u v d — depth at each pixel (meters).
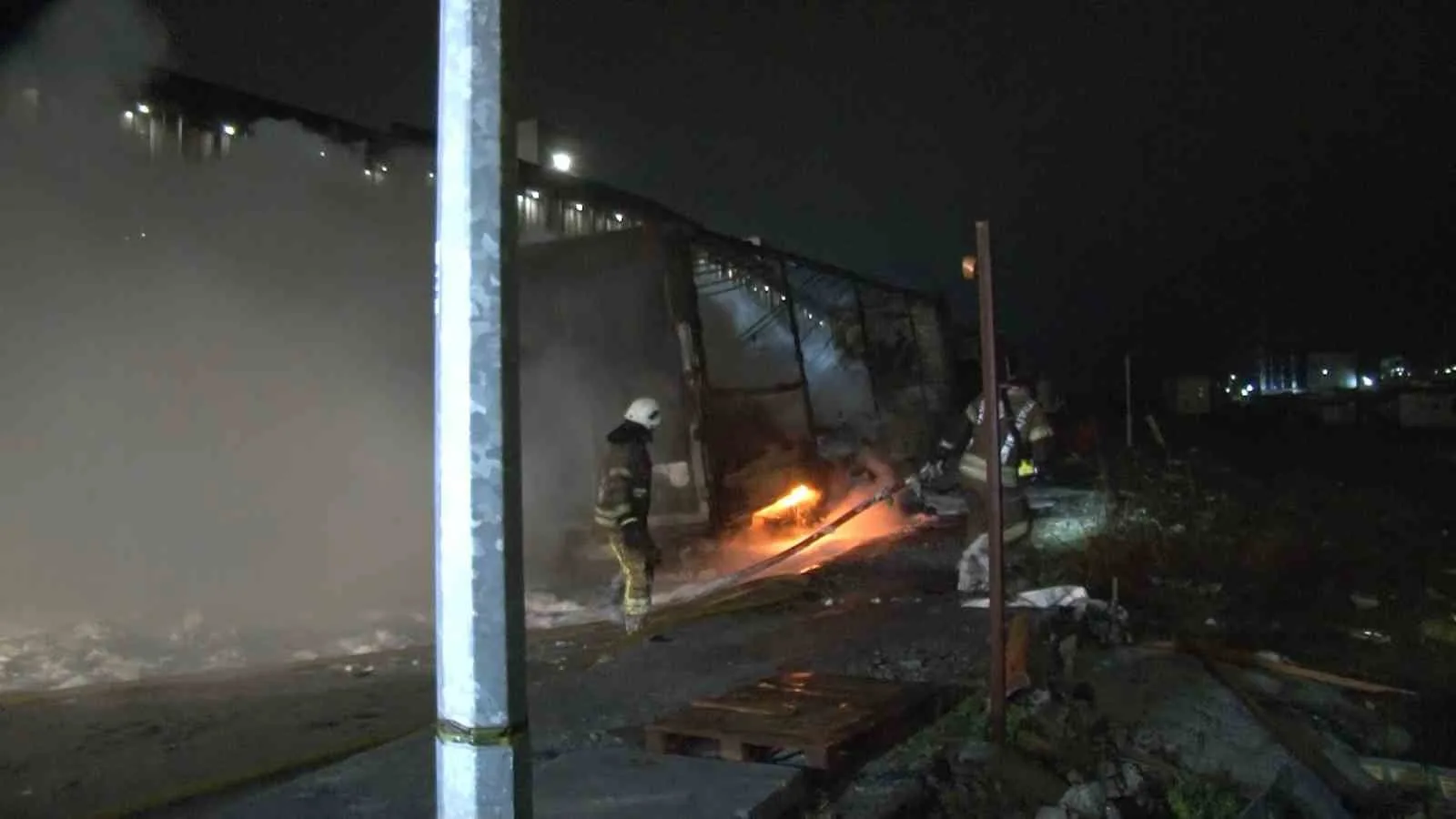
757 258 17.08
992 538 5.49
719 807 4.43
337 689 7.30
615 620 10.04
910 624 7.94
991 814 4.85
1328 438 38.84
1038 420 8.80
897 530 14.58
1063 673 6.67
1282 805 5.32
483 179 2.46
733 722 5.25
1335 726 6.68
